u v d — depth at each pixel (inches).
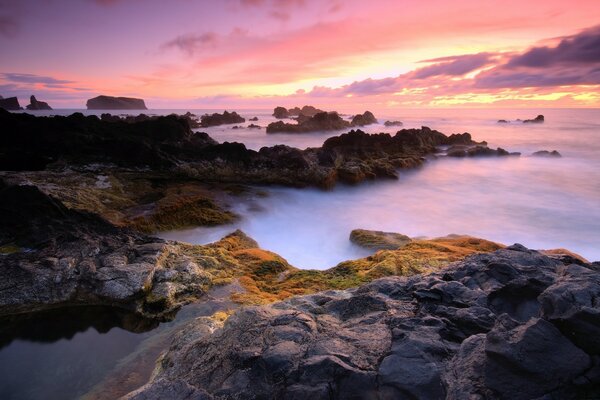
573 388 246.4
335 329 386.3
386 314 405.7
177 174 1755.7
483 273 445.1
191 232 1189.7
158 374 410.9
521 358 256.2
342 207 1679.4
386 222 1528.1
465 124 6633.9
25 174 1438.2
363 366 312.8
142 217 1178.6
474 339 307.7
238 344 374.6
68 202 1208.2
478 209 1712.6
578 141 4003.4
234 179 1814.7
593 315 260.4
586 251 1284.4
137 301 722.8
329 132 4766.2
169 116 2551.7
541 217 1605.6
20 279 717.3
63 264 752.3
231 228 1251.8
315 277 834.2
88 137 1908.2
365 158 2342.5
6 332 655.1
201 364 369.7
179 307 725.9
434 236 1413.6
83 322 686.5
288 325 397.7
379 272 789.9
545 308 289.4
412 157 2549.2
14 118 2087.8
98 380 525.7
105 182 1469.0
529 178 2292.1
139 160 1800.0
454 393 261.3
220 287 794.8
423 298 418.6
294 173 1870.1
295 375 311.0
